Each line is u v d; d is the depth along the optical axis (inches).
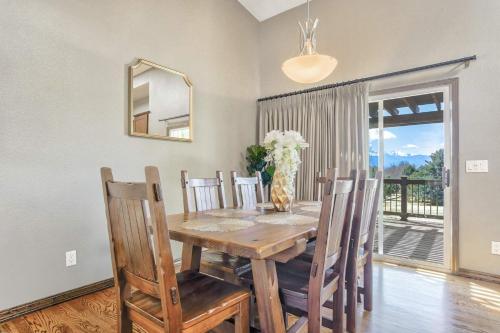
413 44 131.1
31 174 87.4
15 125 84.5
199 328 45.4
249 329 56.2
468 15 117.9
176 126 132.7
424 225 148.3
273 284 53.8
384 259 135.0
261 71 187.0
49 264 90.7
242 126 173.9
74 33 97.9
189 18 141.6
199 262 75.0
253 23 184.4
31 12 87.7
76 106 98.2
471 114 116.0
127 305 50.8
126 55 113.7
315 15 164.1
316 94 159.2
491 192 111.5
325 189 53.8
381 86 139.4
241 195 105.1
